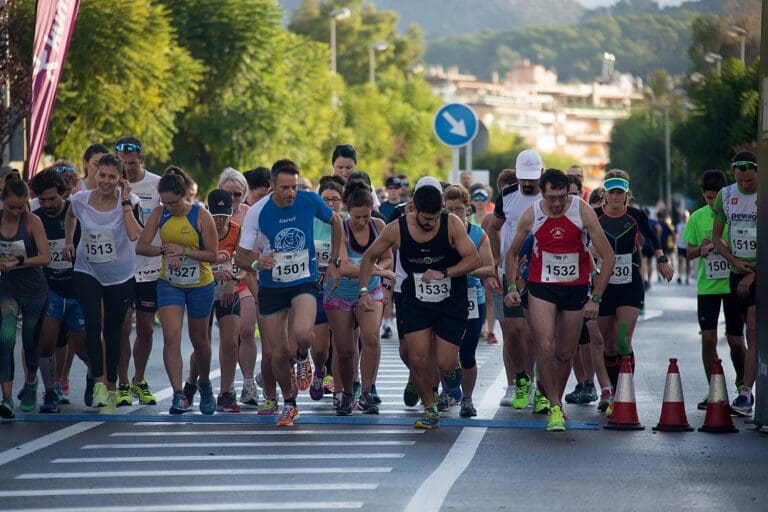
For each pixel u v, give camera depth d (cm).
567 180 2722
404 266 2689
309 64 14350
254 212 2764
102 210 2920
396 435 2653
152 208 3100
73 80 9394
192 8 12375
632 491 2075
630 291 2989
